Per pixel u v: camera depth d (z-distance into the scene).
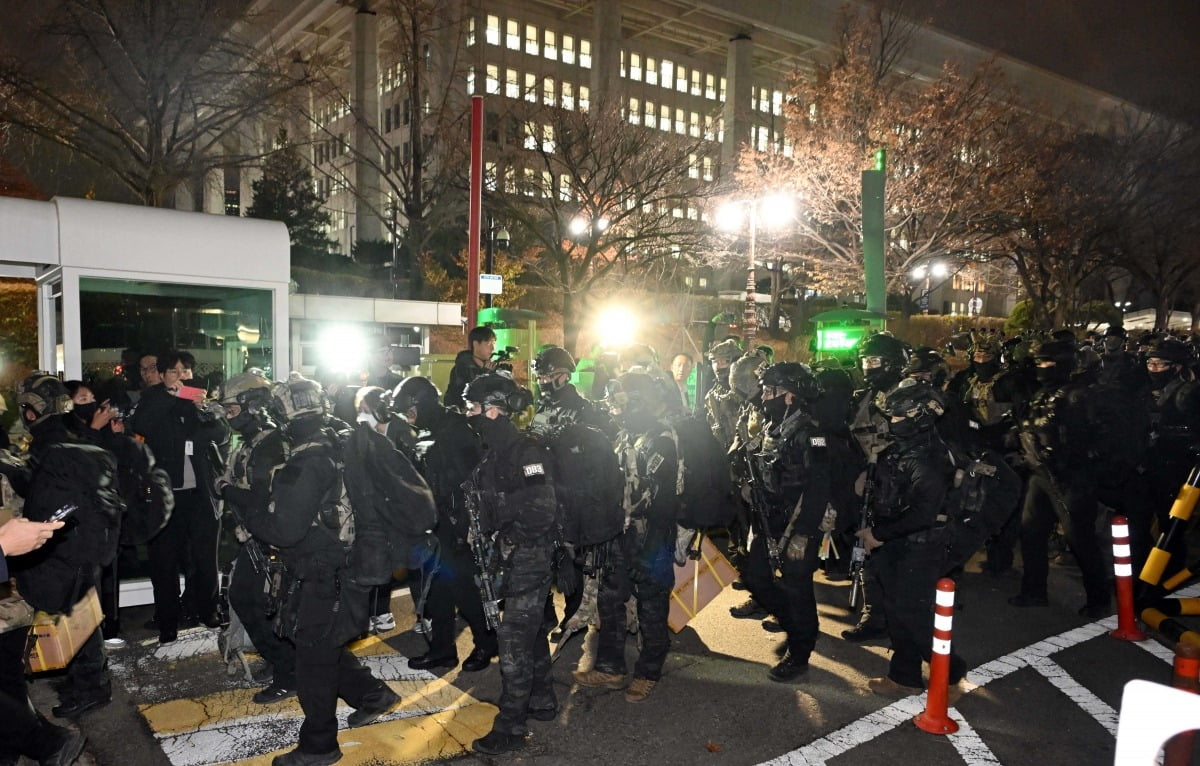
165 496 4.66
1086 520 5.86
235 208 43.91
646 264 31.19
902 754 3.91
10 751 3.26
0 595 3.14
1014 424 6.69
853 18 31.72
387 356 6.54
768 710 4.37
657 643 4.47
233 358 6.73
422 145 29.84
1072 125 40.25
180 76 20.55
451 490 4.44
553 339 29.59
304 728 3.64
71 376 5.65
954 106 27.81
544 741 3.98
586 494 3.88
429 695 4.50
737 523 5.84
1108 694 4.63
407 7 29.12
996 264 38.31
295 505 3.37
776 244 30.75
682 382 7.40
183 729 4.05
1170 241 34.88
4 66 19.78
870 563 4.65
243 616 4.02
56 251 5.63
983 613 6.08
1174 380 6.55
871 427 5.90
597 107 37.84
